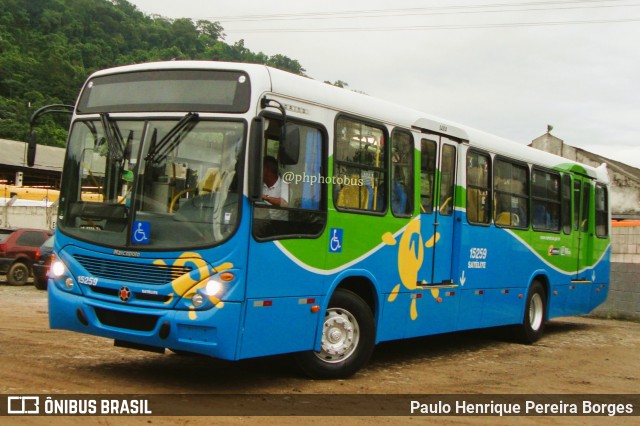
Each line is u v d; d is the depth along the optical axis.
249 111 7.03
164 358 9.12
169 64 7.55
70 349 9.30
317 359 8.16
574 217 14.51
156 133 7.27
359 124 8.55
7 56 65.19
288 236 7.45
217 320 6.75
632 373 10.31
